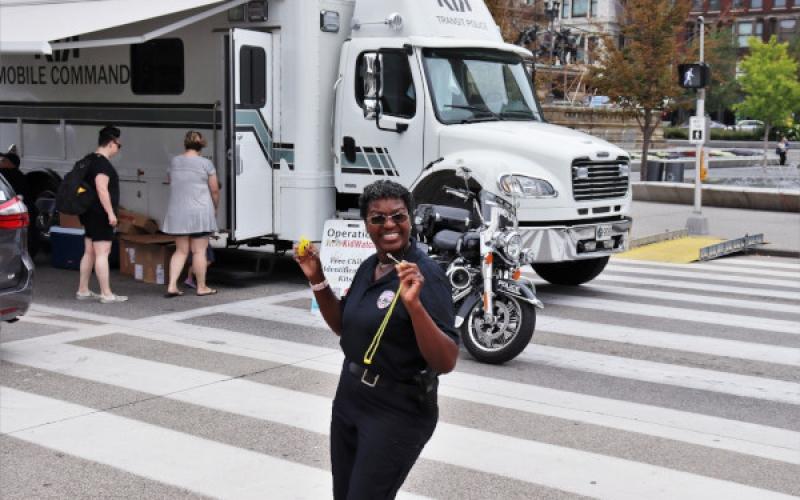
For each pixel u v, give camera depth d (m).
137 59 12.59
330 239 9.02
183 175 10.83
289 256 14.30
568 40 37.47
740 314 10.66
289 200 11.68
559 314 10.47
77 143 13.40
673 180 29.95
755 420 6.76
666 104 30.41
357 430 3.77
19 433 6.22
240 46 11.14
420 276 3.48
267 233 11.77
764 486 5.45
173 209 10.90
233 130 11.17
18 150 14.13
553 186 10.59
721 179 34.00
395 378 3.71
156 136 12.50
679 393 7.43
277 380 7.53
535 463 5.77
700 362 8.45
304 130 11.52
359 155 11.55
